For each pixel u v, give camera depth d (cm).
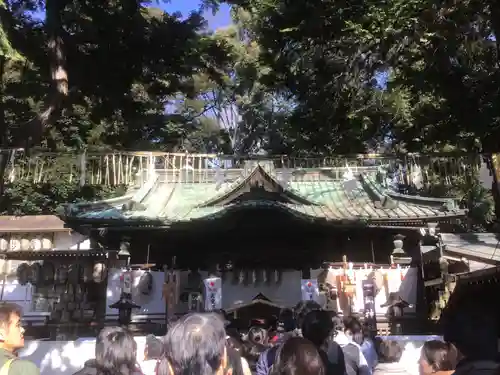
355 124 1619
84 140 1722
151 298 1397
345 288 1362
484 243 1588
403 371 558
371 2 1207
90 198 2550
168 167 1659
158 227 1356
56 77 1051
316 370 354
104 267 1434
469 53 1145
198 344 310
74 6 1148
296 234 1438
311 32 1303
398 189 1748
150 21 1266
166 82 1369
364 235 1452
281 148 2889
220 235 1431
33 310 1571
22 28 1117
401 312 1345
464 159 1154
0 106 1100
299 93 1530
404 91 1519
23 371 391
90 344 1073
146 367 719
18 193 2733
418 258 1474
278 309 1353
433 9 1084
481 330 301
